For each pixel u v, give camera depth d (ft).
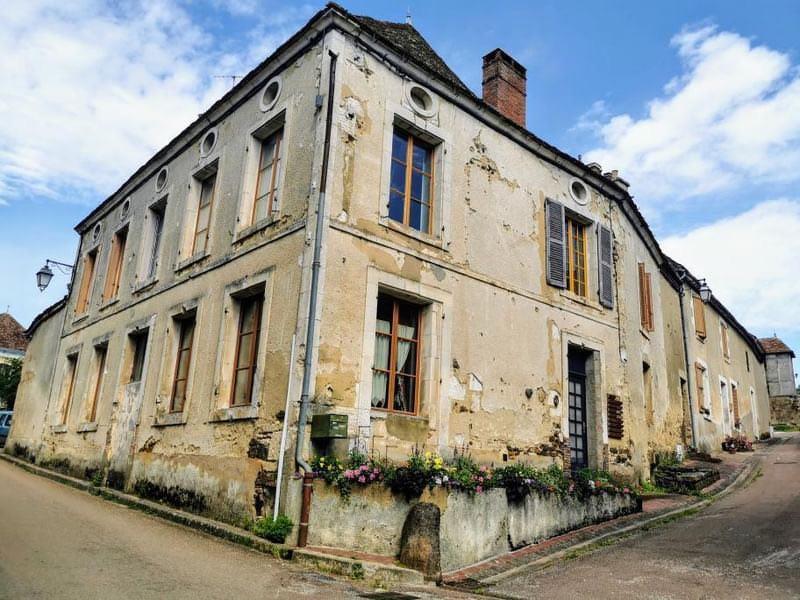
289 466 23.02
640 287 46.47
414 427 27.02
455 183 31.68
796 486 39.22
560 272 36.70
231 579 17.42
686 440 56.29
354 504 22.22
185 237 35.65
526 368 33.06
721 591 18.45
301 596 16.44
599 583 20.10
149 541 21.79
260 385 25.86
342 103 27.35
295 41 29.50
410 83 30.63
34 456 50.44
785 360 118.21
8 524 22.29
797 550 23.02
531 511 26.89
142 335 39.17
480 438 29.73
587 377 38.19
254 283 28.12
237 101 33.68
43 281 53.42
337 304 25.25
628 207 44.04
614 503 31.89
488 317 31.71
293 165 28.04
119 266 46.16
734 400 77.00
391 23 36.47
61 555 18.29
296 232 26.48
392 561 21.06
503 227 33.86
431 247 29.71
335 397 24.39
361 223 26.94
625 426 39.04
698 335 64.44
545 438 33.17
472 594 19.08
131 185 44.91
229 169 33.09
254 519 23.82
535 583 20.56
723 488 40.60
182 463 29.68
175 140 38.58
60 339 52.16
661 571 21.13
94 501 31.81
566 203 38.63
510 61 42.04
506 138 35.42
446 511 23.03
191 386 30.76
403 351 28.55
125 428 36.32
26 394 58.29
